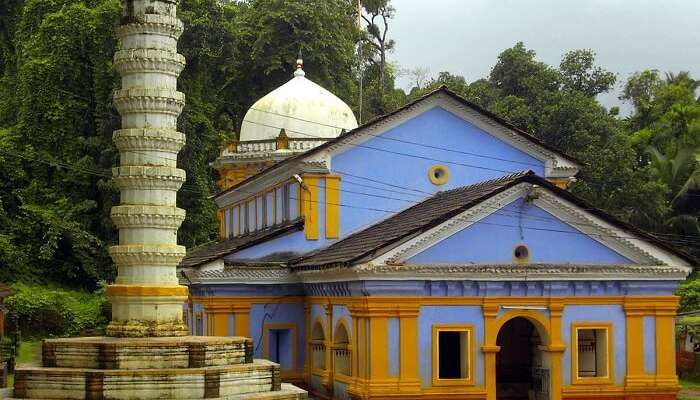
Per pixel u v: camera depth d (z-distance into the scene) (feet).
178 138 64.18
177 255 62.80
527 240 79.92
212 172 176.96
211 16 176.76
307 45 179.83
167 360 58.18
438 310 77.25
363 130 93.71
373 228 91.81
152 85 63.77
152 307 61.62
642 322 81.46
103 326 145.79
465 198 82.23
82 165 160.15
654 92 220.84
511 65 195.52
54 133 164.45
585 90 198.80
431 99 94.63
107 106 160.86
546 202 79.82
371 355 75.10
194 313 102.01
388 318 75.72
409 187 94.94
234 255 92.73
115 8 161.79
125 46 64.54
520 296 78.95
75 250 156.04
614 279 80.43
